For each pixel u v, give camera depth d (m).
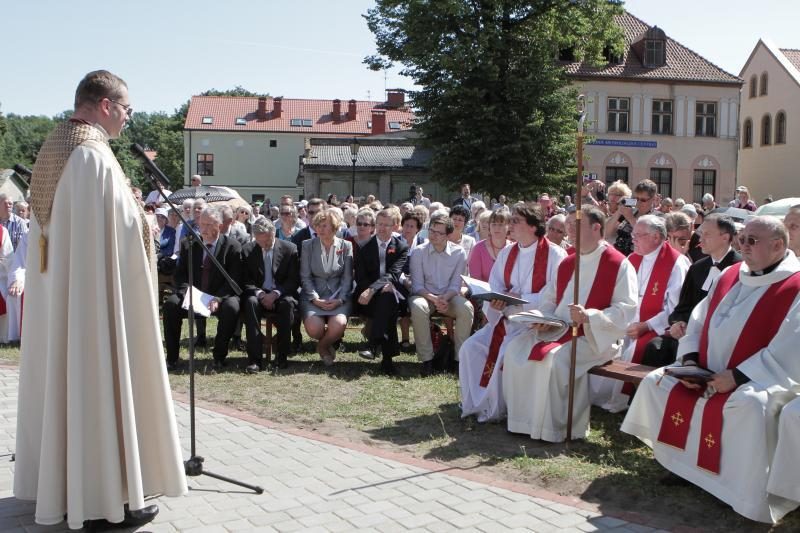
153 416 3.60
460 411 6.02
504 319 6.08
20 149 83.56
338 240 7.95
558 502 4.14
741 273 4.64
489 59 25.31
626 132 35.34
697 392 4.39
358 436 5.34
